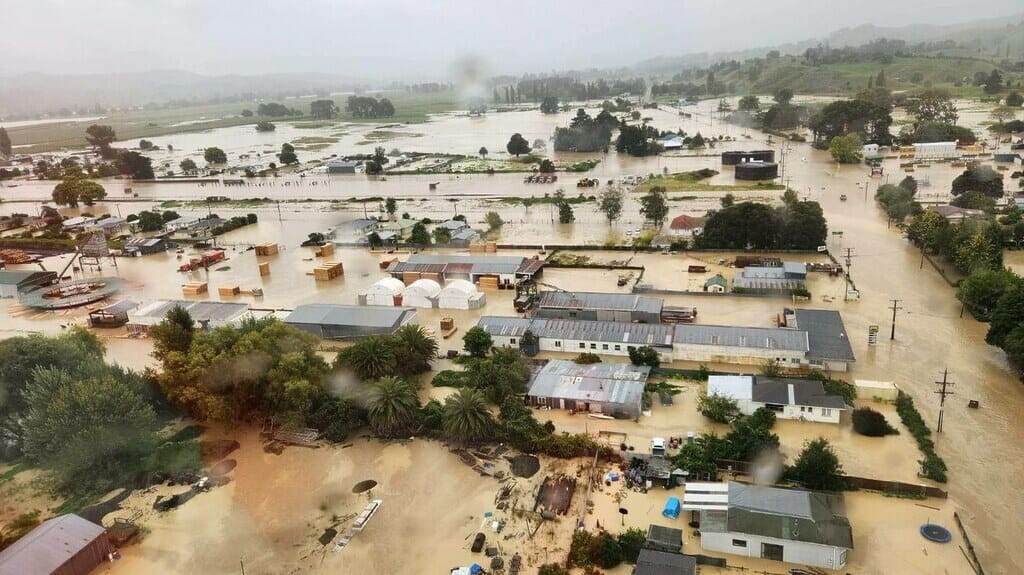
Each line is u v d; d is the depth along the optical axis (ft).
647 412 183.83
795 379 187.21
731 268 305.12
